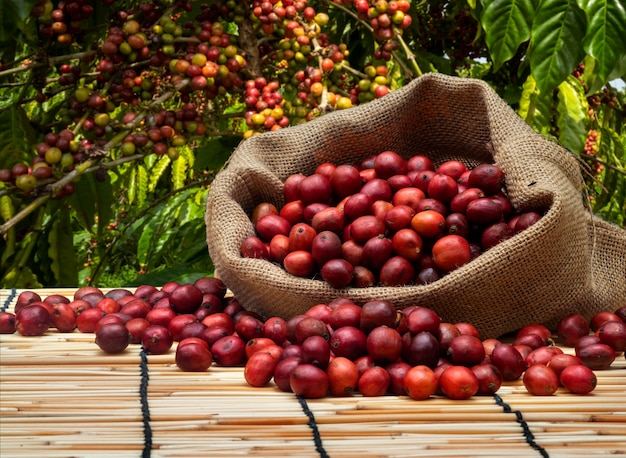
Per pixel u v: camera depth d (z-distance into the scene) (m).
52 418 0.39
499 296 0.49
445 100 0.57
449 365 0.43
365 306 0.45
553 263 0.49
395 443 0.37
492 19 0.63
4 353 0.46
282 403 0.41
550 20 0.62
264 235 0.52
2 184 0.66
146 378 0.44
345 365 0.42
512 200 0.51
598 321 0.51
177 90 0.65
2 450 0.36
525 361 0.46
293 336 0.45
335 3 0.69
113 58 0.64
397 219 0.50
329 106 0.65
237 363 0.47
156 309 0.51
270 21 0.66
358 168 0.57
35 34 0.68
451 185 0.51
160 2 0.67
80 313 0.52
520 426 0.39
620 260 0.55
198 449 0.37
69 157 0.60
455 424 0.39
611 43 0.60
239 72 0.69
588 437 0.38
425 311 0.45
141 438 0.37
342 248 0.50
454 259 0.48
